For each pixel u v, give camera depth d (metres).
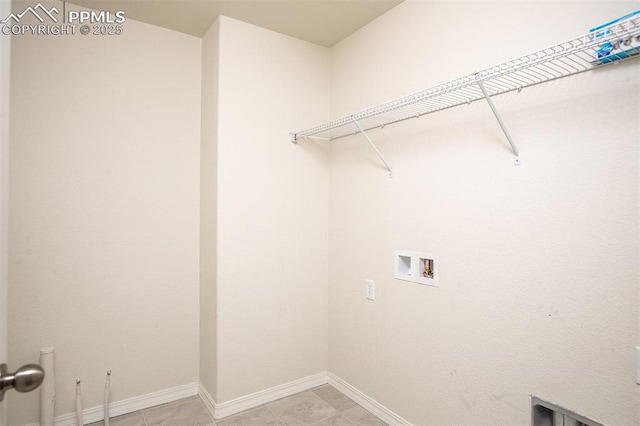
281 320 2.36
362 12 2.11
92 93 2.07
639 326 1.15
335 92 2.53
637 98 1.15
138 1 1.99
